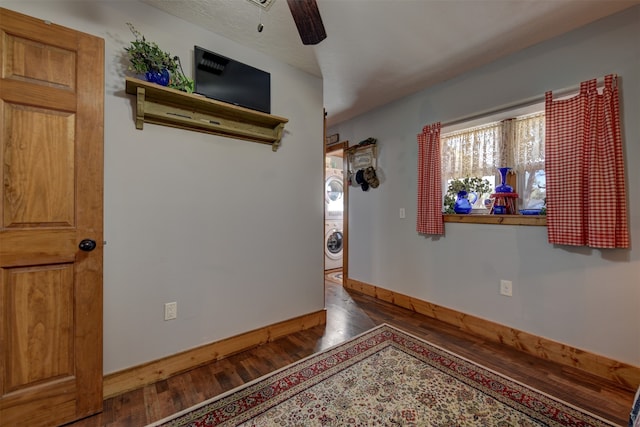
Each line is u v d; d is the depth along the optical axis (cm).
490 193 250
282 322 232
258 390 161
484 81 238
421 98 288
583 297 187
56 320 134
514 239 221
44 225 131
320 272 260
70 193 137
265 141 223
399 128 312
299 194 245
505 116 233
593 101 177
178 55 181
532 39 202
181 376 175
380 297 334
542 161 217
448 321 263
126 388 160
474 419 139
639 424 110
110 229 158
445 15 177
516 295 220
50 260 132
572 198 184
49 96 131
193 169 187
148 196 170
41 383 131
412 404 150
